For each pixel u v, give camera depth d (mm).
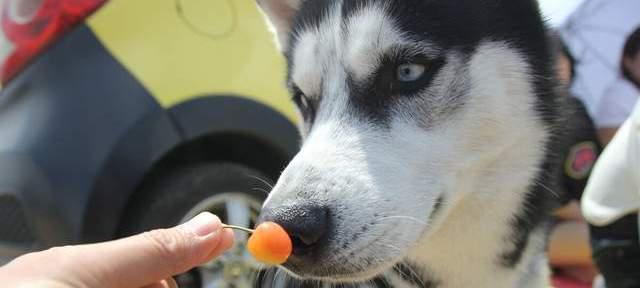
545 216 607
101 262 373
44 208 705
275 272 609
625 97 851
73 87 727
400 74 550
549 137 603
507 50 578
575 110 803
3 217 735
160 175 786
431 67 549
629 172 568
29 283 353
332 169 493
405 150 526
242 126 827
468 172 560
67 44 734
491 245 579
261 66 859
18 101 746
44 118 721
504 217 578
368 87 548
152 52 772
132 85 751
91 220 715
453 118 550
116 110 736
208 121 797
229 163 832
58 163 708
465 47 557
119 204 733
